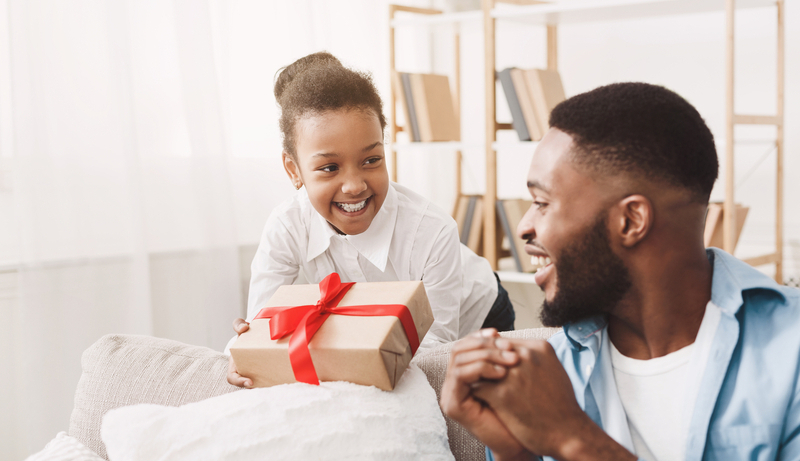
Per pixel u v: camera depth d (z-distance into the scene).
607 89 0.55
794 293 0.59
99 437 0.90
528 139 2.05
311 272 1.31
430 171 2.66
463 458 0.80
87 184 1.67
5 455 1.64
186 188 1.87
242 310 1.94
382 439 0.71
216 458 0.69
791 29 2.05
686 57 2.24
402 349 0.77
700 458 0.54
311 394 0.74
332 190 1.07
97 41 1.67
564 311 0.57
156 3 1.79
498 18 2.09
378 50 2.45
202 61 1.82
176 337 1.87
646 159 0.52
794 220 2.10
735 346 0.56
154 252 1.81
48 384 1.58
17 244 1.62
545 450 0.51
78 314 1.64
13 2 1.52
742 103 2.15
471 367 0.51
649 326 0.58
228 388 0.87
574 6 1.88
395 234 1.25
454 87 2.75
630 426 0.60
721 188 2.18
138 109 1.77
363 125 1.04
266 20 2.04
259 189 2.08
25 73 1.54
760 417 0.54
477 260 1.52
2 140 1.60
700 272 0.57
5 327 1.62
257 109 2.05
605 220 0.53
